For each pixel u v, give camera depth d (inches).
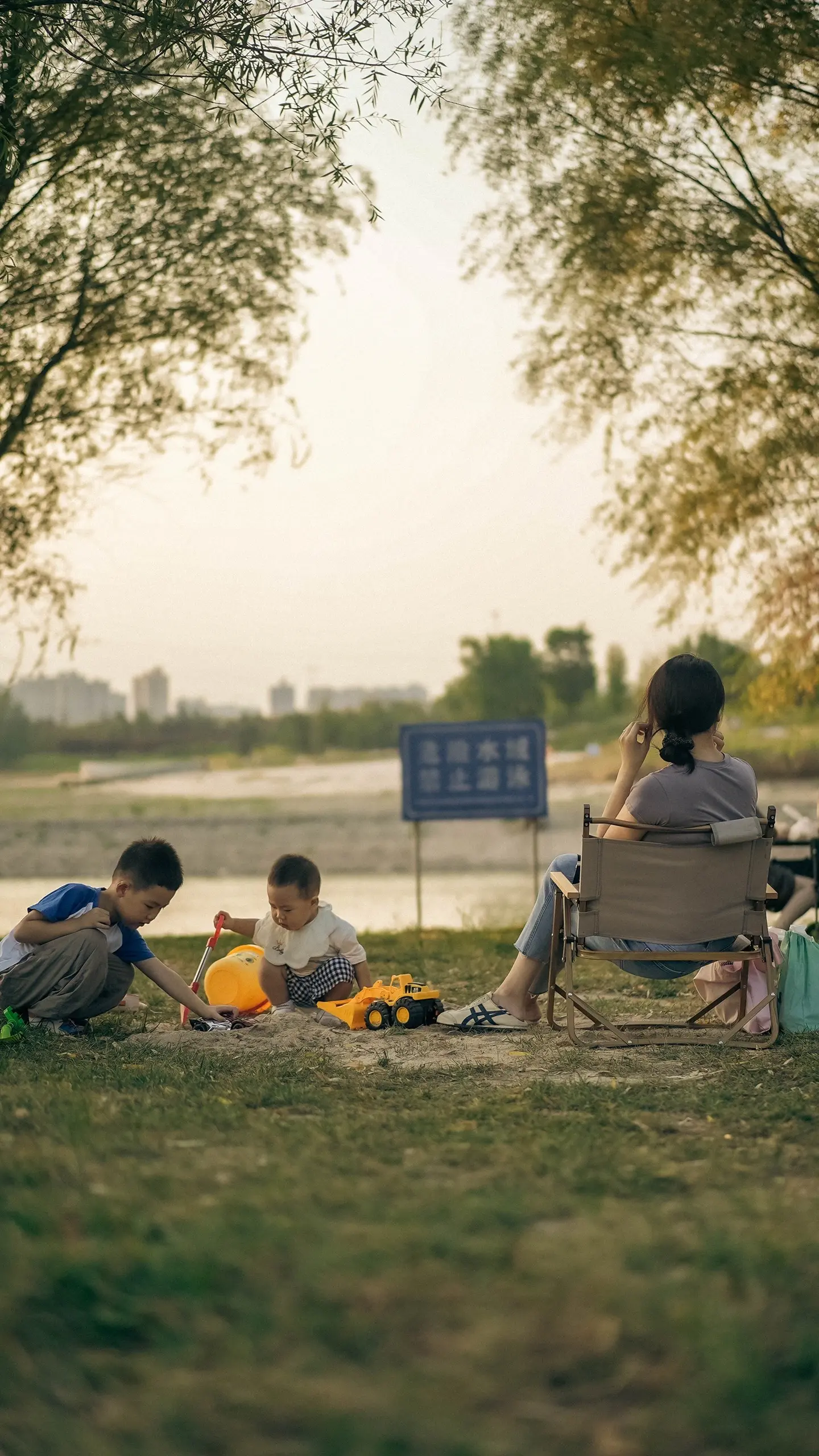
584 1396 72.1
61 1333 78.3
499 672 2600.9
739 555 443.2
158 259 408.8
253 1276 84.7
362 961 225.3
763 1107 140.0
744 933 180.2
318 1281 83.3
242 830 1155.9
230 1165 111.7
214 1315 80.0
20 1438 68.0
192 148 390.9
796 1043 179.9
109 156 384.5
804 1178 111.3
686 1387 71.9
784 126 386.6
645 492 442.3
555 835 1048.8
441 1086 155.9
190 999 203.8
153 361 429.1
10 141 343.0
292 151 386.0
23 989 194.1
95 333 418.0
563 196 397.1
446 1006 224.4
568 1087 150.6
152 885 196.9
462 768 427.8
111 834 1117.7
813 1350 75.0
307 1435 68.8
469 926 448.5
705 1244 89.3
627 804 182.2
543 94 378.6
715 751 184.5
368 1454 66.3
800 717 1344.7
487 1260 87.5
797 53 356.2
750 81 364.8
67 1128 122.0
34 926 193.9
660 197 396.5
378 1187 104.9
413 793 428.1
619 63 362.6
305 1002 226.5
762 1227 93.8
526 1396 72.1
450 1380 72.8
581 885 177.0
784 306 414.6
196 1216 95.1
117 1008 228.2
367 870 834.8
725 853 177.0
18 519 440.5
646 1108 140.5
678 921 178.4
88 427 433.4
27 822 1258.6
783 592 444.8
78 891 197.5
